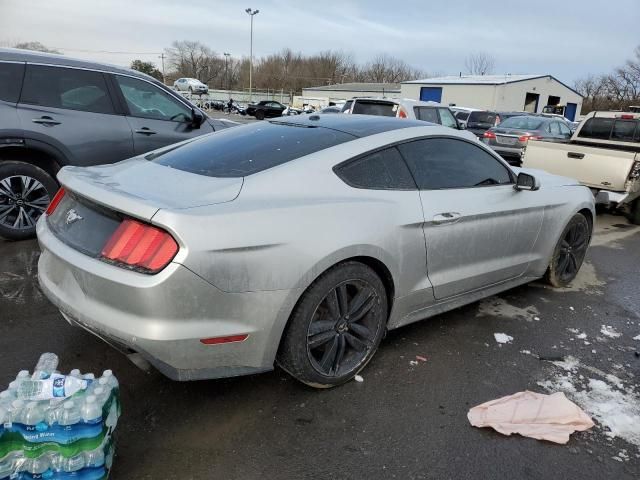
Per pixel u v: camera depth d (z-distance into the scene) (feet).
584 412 9.28
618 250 20.92
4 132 16.10
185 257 7.37
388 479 7.57
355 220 9.21
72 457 6.47
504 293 14.97
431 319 12.89
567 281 15.65
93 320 7.86
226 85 334.03
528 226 13.21
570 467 7.97
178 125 20.06
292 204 8.66
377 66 325.01
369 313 9.91
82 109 17.79
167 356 7.63
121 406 8.90
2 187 16.69
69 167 10.34
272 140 10.53
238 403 9.14
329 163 9.61
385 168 10.34
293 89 310.04
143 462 7.66
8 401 6.54
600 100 186.39
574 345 11.94
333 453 8.04
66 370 9.83
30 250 16.38
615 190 23.54
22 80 16.70
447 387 9.93
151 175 9.39
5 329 11.22
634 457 8.26
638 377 10.66
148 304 7.38
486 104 148.56
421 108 35.78
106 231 8.09
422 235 10.40
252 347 8.29
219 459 7.80
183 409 8.91
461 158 11.95
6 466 6.41
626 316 13.80
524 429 8.69
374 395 9.55
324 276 8.87
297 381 9.88
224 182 8.81
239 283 7.86
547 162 25.77
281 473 7.60
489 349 11.51
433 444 8.33
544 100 161.58
